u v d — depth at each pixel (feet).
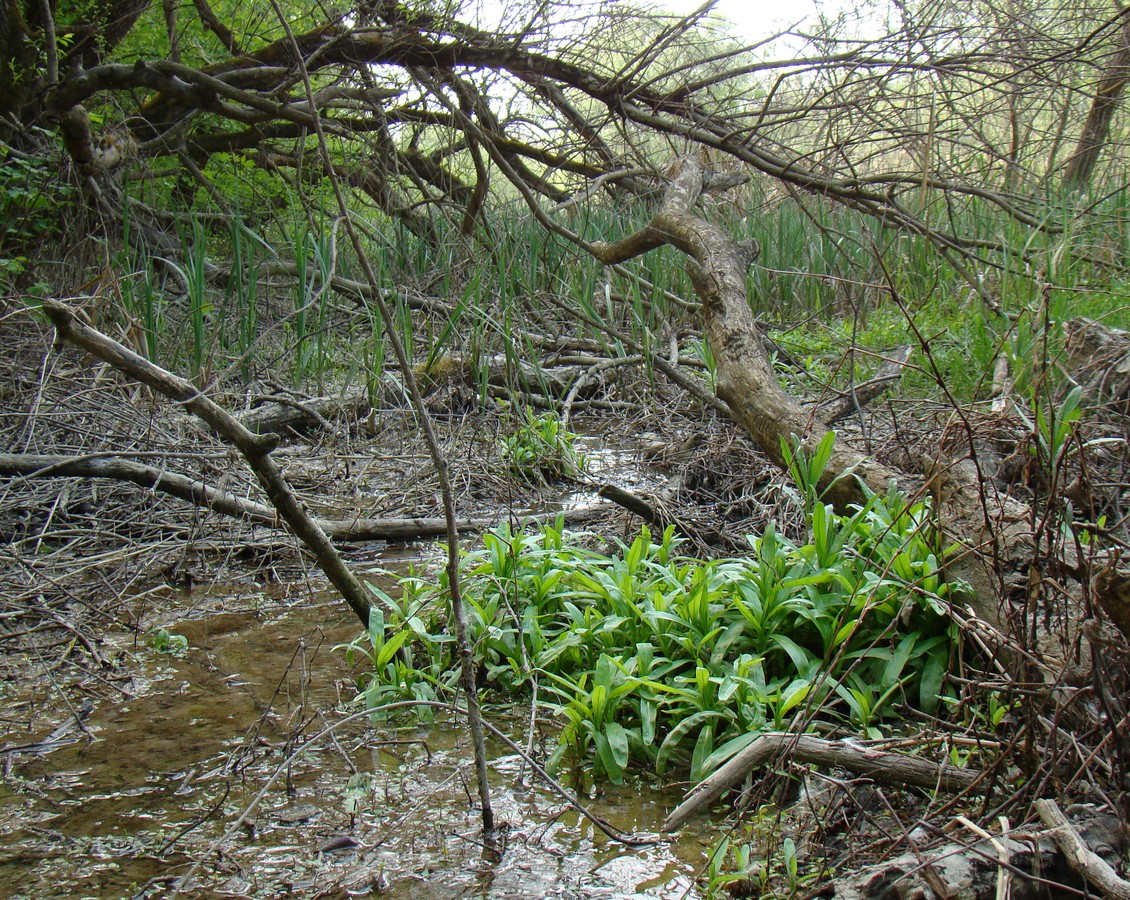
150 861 8.29
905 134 23.91
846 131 29.58
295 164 35.65
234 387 22.86
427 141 37.22
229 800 9.23
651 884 7.91
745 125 27.25
